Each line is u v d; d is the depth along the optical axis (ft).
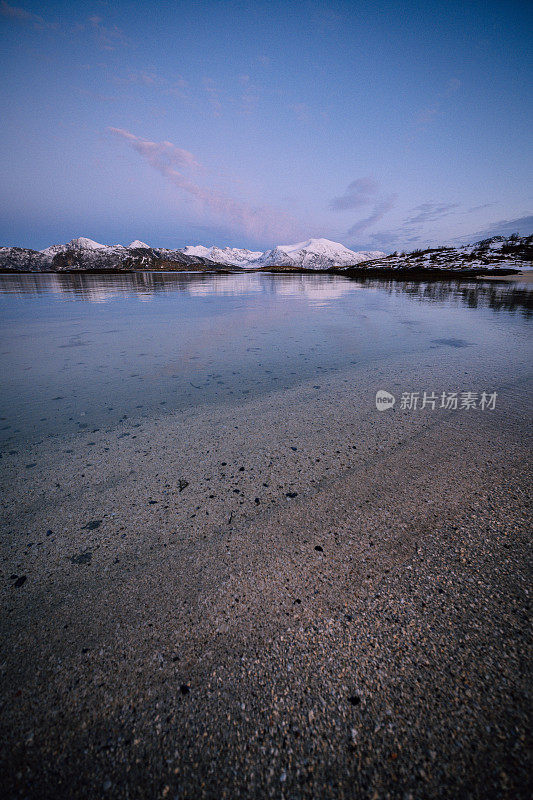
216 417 10.64
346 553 5.49
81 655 4.15
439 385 13.05
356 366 15.70
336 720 3.52
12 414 11.00
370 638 4.26
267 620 4.50
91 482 7.47
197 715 3.59
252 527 6.07
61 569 5.32
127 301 47.34
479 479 7.32
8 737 3.46
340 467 7.84
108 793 3.06
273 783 3.10
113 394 12.64
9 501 6.89
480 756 3.19
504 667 3.90
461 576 5.03
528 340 20.58
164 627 4.44
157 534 5.97
